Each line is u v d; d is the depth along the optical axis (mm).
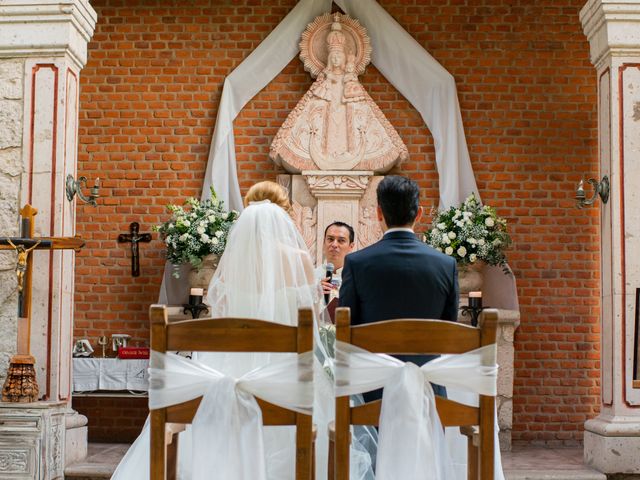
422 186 7188
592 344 7066
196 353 3857
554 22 7281
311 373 3068
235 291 3764
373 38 7234
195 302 6434
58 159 5617
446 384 3117
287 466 3701
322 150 6973
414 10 7332
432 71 7148
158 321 3092
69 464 5480
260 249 3773
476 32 7297
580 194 5895
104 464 5523
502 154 7211
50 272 5531
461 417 3141
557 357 7055
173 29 7352
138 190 7250
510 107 7234
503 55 7273
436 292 3420
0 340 5535
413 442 3035
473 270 6586
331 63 7062
